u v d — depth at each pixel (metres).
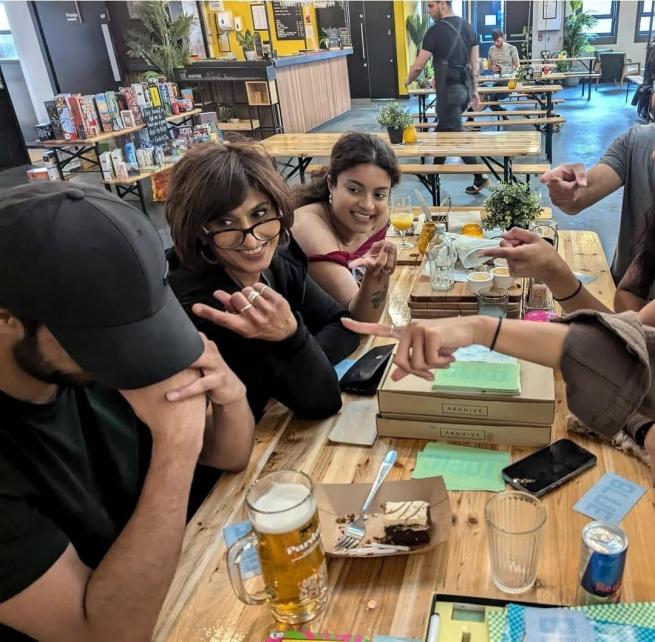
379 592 0.83
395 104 4.80
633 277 1.47
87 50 7.99
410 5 11.34
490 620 0.73
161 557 0.78
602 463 1.04
